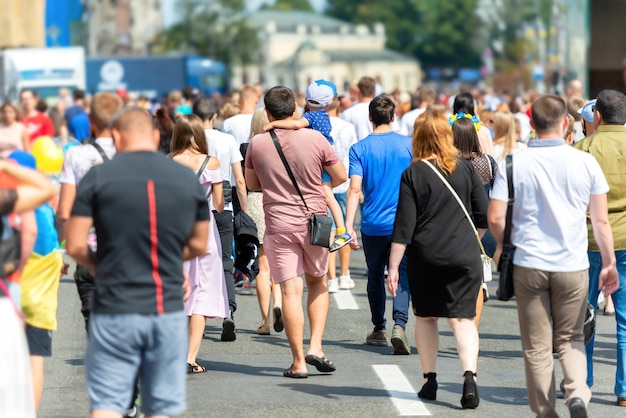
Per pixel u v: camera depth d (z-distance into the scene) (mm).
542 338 16531
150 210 13125
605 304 28766
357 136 34406
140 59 122000
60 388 20297
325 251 20688
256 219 25922
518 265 16438
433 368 19172
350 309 29141
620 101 18922
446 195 18281
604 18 99500
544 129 16453
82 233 13242
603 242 16547
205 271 21469
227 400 19203
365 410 18484
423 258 18312
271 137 20406
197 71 162500
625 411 18641
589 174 16359
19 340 12602
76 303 30125
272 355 23312
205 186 21328
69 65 85812
